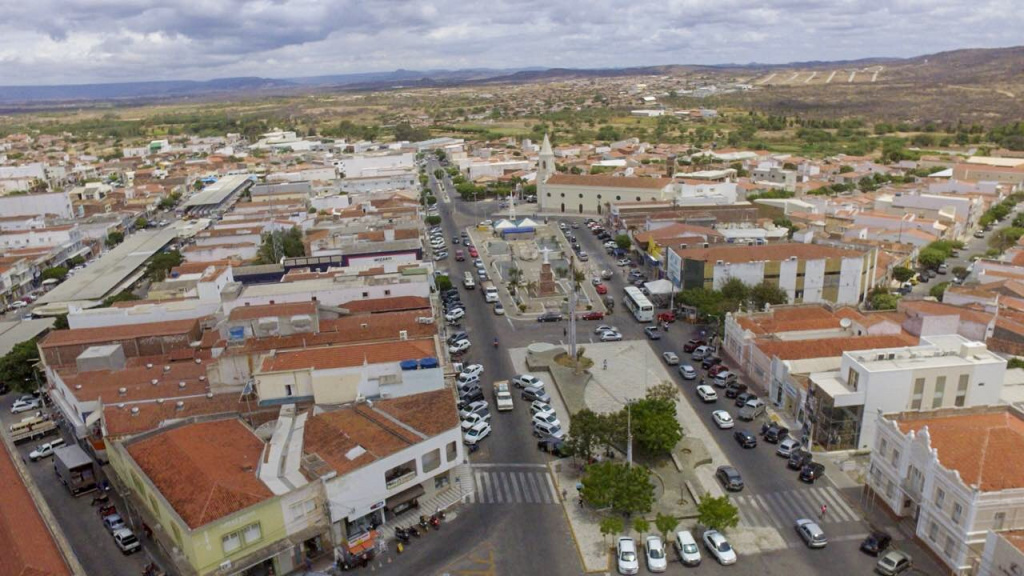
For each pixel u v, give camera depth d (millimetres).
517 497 82500
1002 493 62656
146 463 74125
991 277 146750
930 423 74438
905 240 181875
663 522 69938
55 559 58531
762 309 131625
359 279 126625
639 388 109312
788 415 98938
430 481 81875
